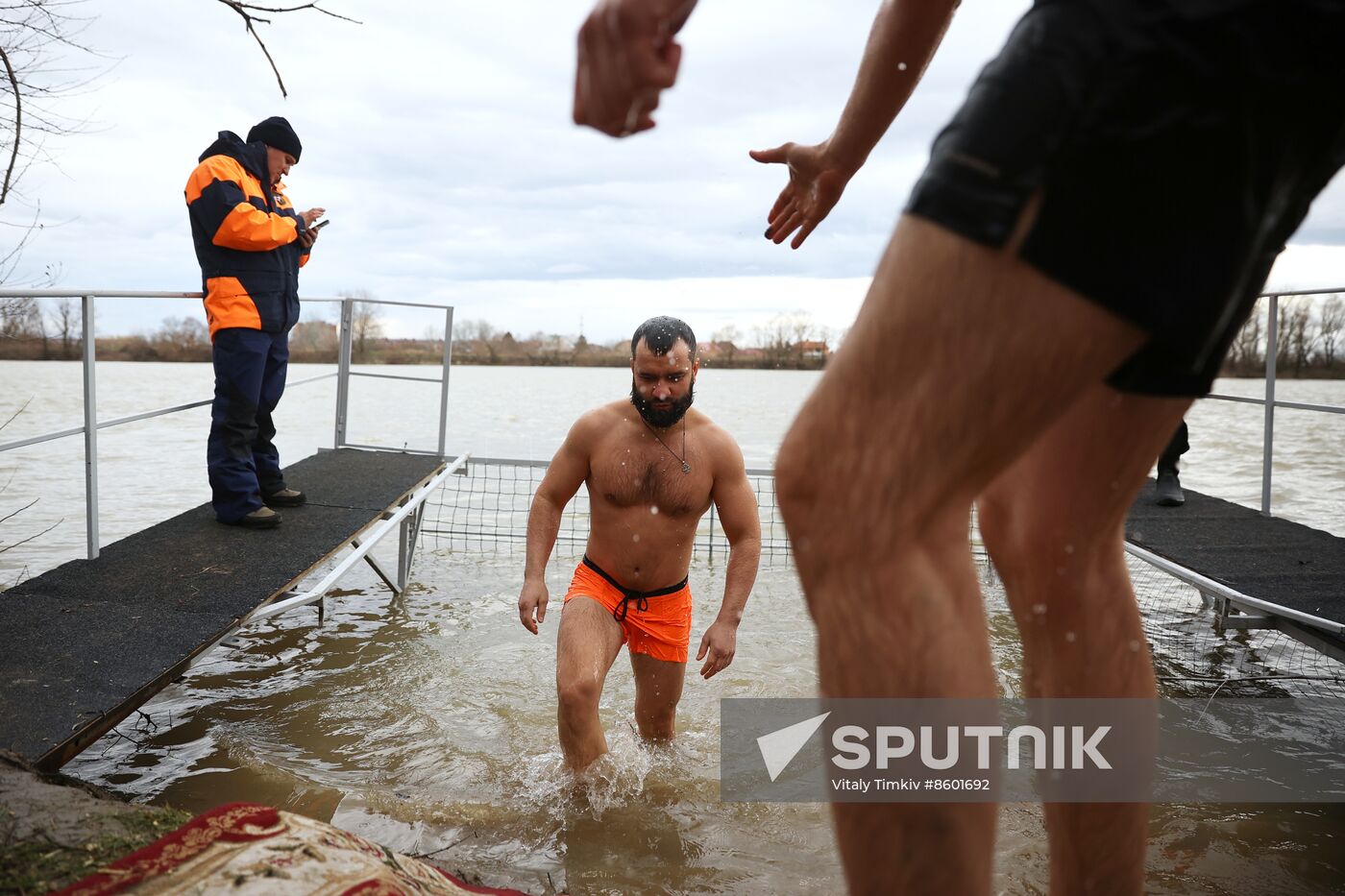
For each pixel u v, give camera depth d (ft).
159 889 5.48
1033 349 2.64
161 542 16.94
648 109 2.79
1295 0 2.61
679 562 12.98
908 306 2.72
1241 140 2.67
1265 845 10.21
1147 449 4.09
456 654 17.60
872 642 2.77
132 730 13.64
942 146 2.84
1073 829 4.29
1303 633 14.11
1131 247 2.64
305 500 20.54
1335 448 45.44
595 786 11.50
